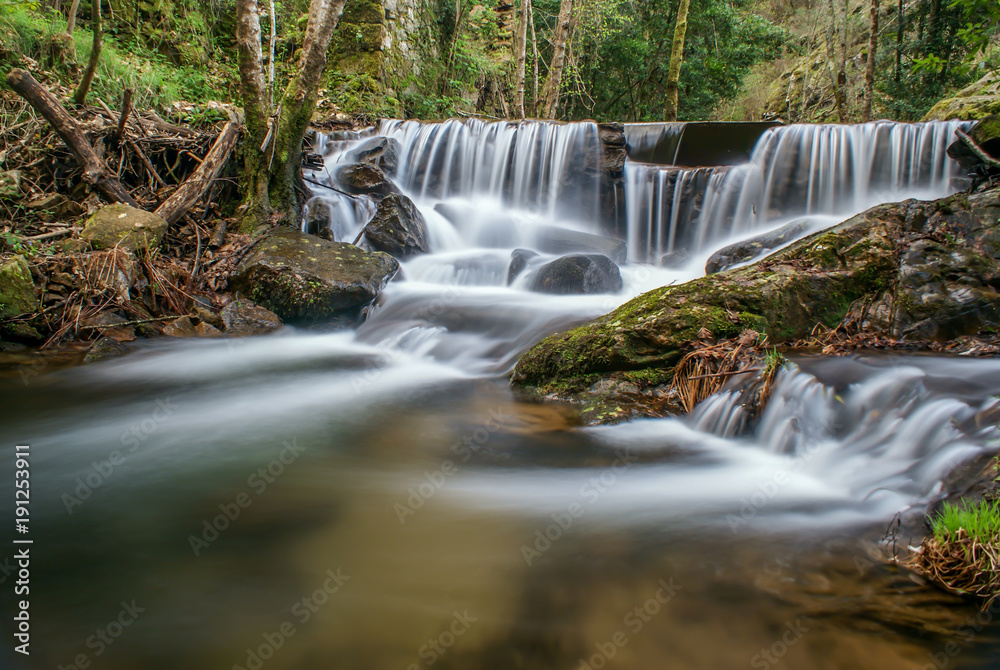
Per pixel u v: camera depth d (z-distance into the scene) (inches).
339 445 163.5
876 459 139.0
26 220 276.5
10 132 306.8
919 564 103.3
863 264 216.7
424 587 102.9
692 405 179.6
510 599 100.2
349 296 281.4
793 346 196.5
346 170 398.0
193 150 346.6
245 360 237.3
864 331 203.9
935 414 139.0
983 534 97.3
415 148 461.7
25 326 230.1
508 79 782.5
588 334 201.0
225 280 286.7
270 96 425.7
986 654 84.7
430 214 397.7
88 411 184.2
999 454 119.0
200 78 463.8
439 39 705.6
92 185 295.4
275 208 337.1
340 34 582.9
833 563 106.8
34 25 366.9
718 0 772.0
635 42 770.8
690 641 89.6
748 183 402.9
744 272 214.7
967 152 297.7
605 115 887.7
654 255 420.5
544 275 311.7
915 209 235.1
